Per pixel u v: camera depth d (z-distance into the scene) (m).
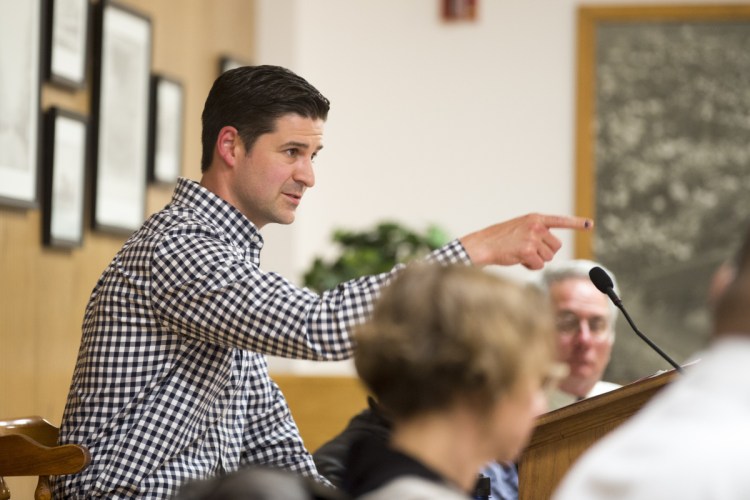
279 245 12.91
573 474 2.39
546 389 2.68
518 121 13.30
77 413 4.86
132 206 9.53
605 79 13.30
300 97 5.08
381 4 13.45
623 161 13.27
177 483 4.79
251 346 4.61
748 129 13.18
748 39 13.22
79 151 8.65
